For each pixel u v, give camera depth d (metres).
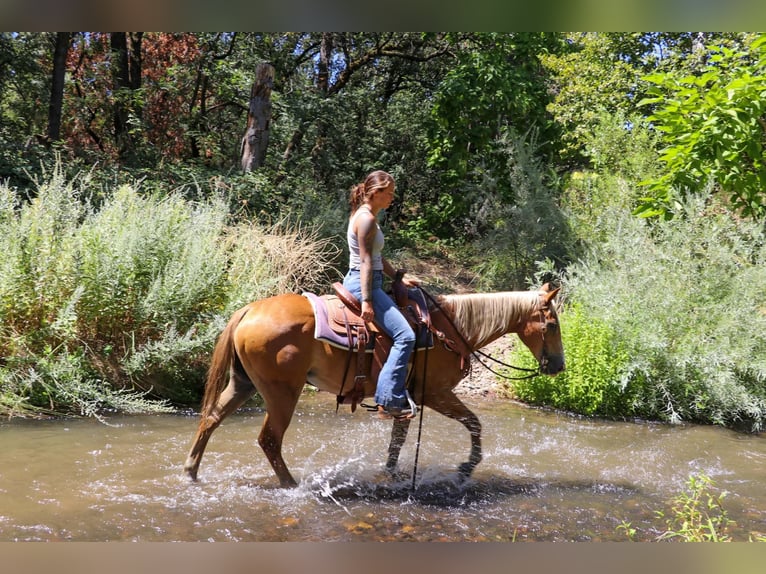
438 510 4.84
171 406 7.30
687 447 6.80
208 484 5.04
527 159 13.40
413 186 18.34
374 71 20.11
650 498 5.28
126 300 7.45
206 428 5.05
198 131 16.41
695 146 7.77
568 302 10.26
